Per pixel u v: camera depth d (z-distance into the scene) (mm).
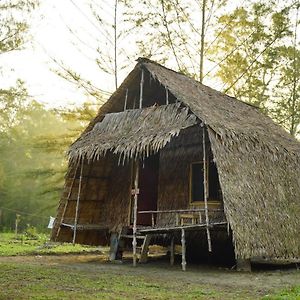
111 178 15555
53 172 24875
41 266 11648
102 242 16156
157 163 17000
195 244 13969
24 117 37812
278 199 12219
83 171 14797
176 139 14164
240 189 11258
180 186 13633
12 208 40250
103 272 10688
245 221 10867
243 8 22781
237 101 17062
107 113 15477
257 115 16547
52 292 7141
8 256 15180
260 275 10719
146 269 11789
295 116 25797
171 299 6828
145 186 16859
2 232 38062
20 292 7043
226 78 23875
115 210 14961
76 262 13523
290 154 13773
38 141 23828
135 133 12836
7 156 40844
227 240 13031
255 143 12680
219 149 11336
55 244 21703
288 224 12031
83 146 13750
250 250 10625
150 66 13984
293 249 11797
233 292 7766
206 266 12859
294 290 7512
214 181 12750
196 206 13016
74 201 14945
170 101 14914
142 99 15406
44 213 38438
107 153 15062
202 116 11570
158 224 13828
